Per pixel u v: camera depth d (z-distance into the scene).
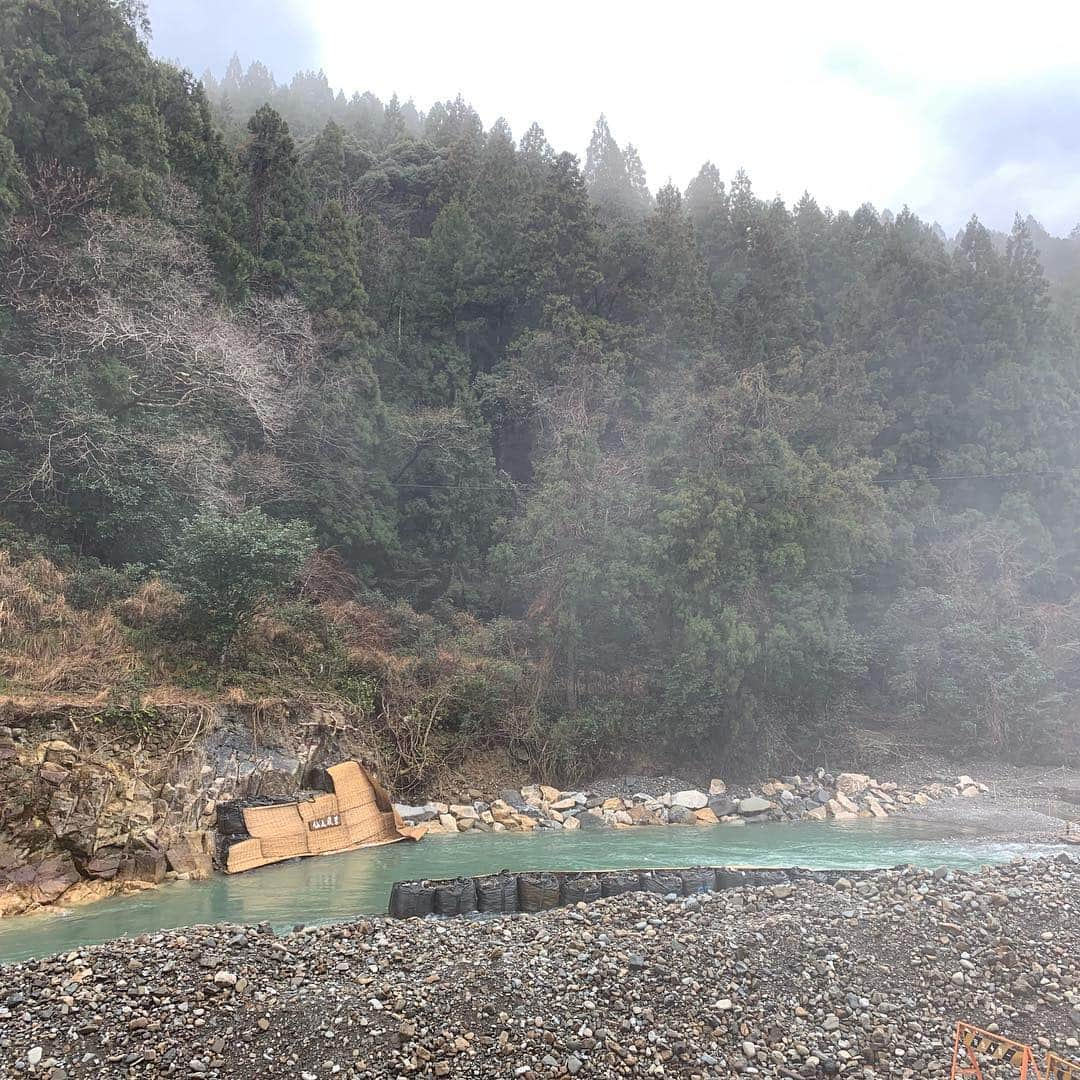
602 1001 9.88
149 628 21.42
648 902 13.44
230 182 36.84
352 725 23.66
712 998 10.09
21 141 27.09
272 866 17.95
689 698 28.06
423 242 50.53
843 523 30.55
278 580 22.38
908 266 54.19
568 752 26.73
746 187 66.06
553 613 29.06
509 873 14.95
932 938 11.92
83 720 16.89
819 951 11.37
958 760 31.22
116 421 24.69
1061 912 12.86
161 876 16.42
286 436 32.00
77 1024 8.98
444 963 10.70
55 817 15.38
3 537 22.03
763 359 45.59
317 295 38.22
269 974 10.27
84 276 25.55
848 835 22.05
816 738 30.25
